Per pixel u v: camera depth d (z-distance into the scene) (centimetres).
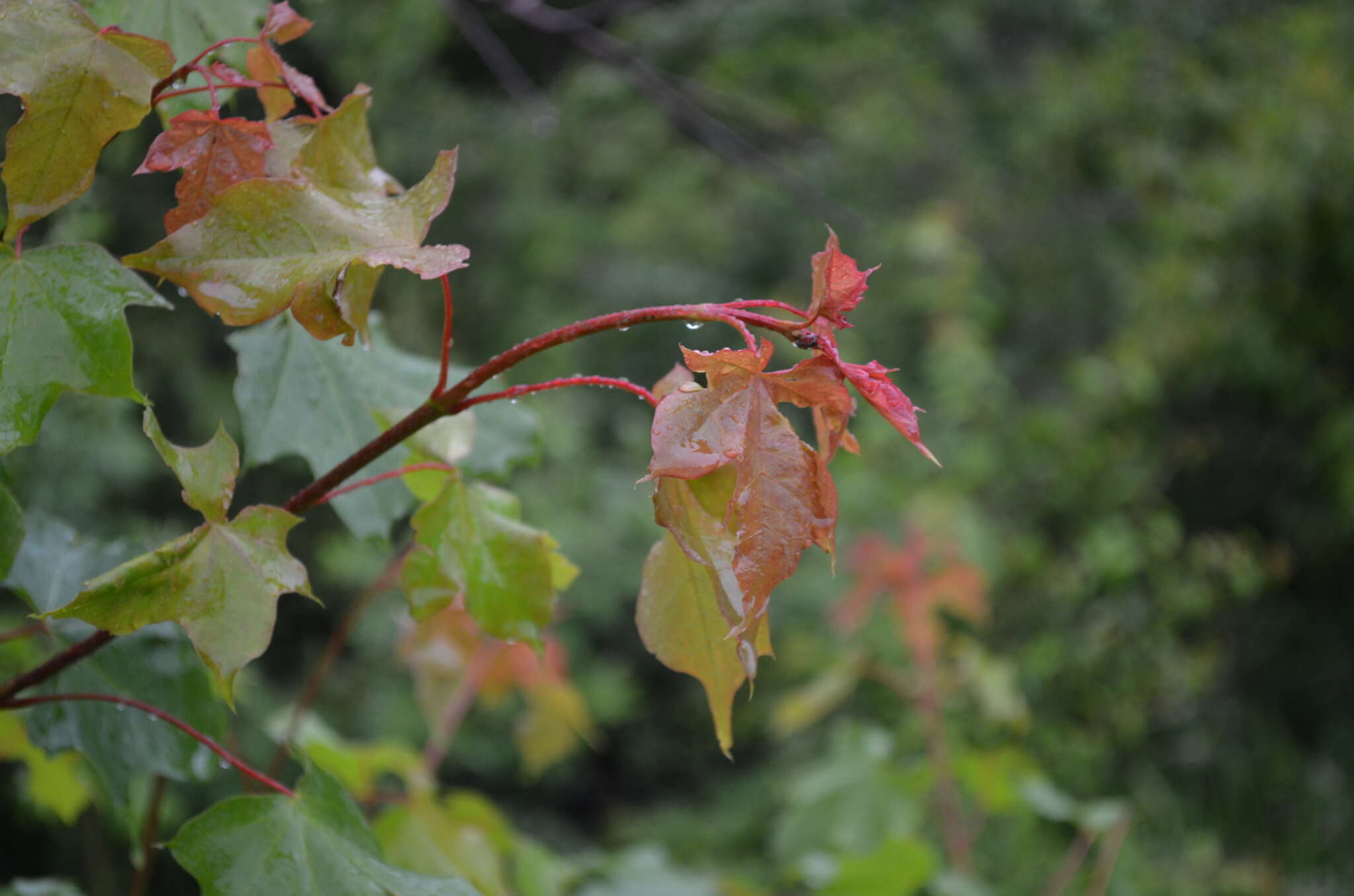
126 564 62
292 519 66
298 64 495
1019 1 616
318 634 523
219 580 63
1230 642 541
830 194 577
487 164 574
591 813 621
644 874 162
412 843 122
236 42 70
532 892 141
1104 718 480
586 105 596
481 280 578
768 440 57
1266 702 534
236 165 70
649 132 603
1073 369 545
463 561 79
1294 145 543
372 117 536
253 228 63
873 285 570
